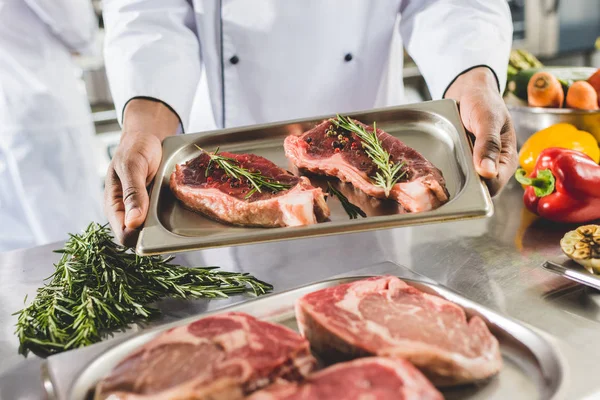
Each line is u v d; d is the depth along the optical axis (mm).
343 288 1007
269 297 1053
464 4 1784
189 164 1309
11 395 919
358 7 1913
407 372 783
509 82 1845
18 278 1383
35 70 2730
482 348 852
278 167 1265
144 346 898
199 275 1212
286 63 1931
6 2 2621
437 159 1261
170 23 1817
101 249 1234
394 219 1000
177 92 1688
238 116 2023
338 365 818
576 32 4102
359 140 1309
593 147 1615
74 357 930
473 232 1396
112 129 3367
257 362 824
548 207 1391
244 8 1843
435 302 958
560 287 1107
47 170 2832
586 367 824
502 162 1188
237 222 1175
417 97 3672
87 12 2824
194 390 782
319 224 1009
